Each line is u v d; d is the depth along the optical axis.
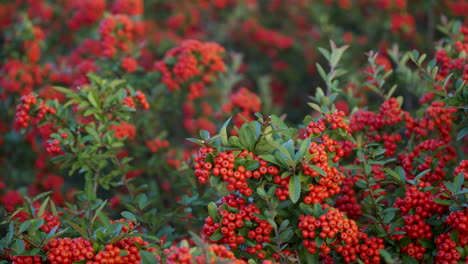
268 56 9.26
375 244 2.90
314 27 8.55
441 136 3.78
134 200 4.04
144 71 5.74
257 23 9.28
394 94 6.15
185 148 6.21
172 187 5.08
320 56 8.40
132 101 3.93
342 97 5.76
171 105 5.34
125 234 2.79
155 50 7.52
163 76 5.20
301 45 8.80
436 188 2.99
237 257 2.94
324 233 2.67
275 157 2.79
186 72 4.95
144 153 5.27
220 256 2.43
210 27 9.29
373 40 7.89
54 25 7.41
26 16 6.18
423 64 6.48
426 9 7.68
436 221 2.97
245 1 9.21
